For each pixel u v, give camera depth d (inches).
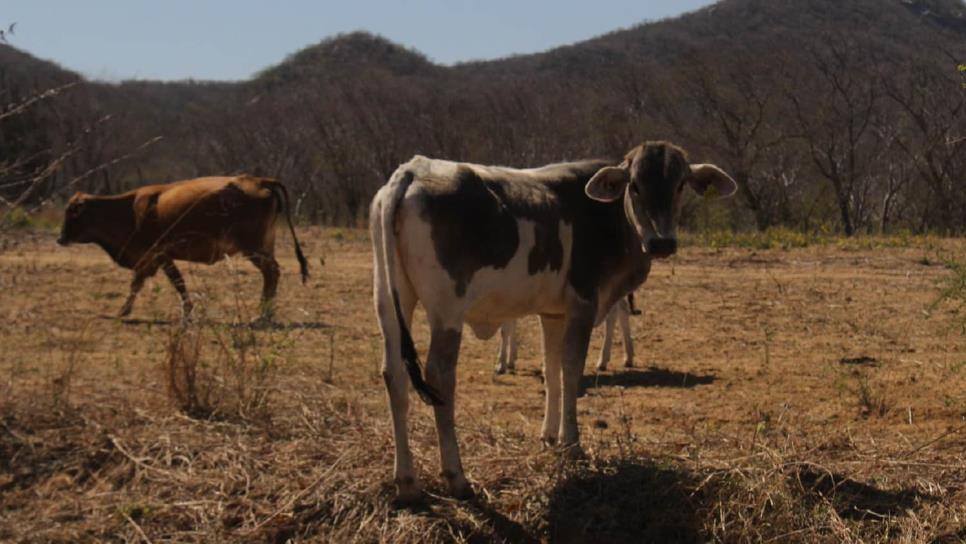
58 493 253.0
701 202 998.4
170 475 259.0
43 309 474.9
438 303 242.4
